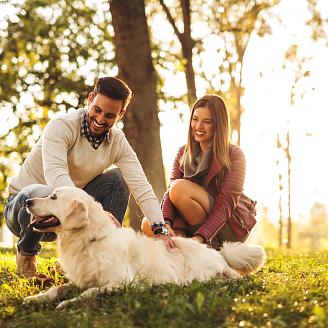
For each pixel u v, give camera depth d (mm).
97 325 3697
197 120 5965
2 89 16281
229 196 5809
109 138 5340
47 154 5012
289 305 3994
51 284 5258
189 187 5949
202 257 5207
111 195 5668
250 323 3697
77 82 16125
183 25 17469
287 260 9102
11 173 18094
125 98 5043
